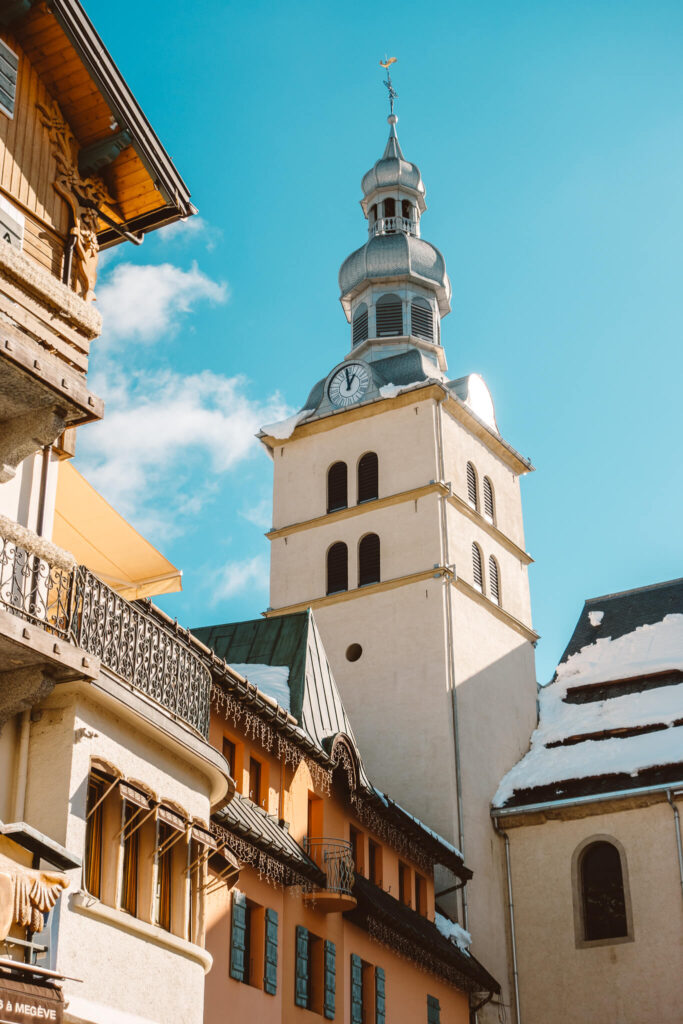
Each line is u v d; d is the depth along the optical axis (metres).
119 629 20.28
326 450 59.50
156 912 20.48
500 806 51.69
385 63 74.06
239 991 27.64
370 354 64.12
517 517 62.06
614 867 49.66
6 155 21.11
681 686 54.66
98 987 18.44
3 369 18.12
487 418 61.38
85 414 19.14
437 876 47.47
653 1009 46.69
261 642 38.19
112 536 22.00
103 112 22.38
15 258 20.20
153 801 20.47
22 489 20.52
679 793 48.72
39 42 21.64
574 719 55.78
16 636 17.41
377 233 69.31
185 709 21.92
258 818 29.84
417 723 51.44
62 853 17.58
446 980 41.22
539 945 49.31
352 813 36.56
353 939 34.62
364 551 56.38
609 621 61.12
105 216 23.48
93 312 21.56
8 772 18.64
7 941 16.77
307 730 34.59
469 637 54.16
